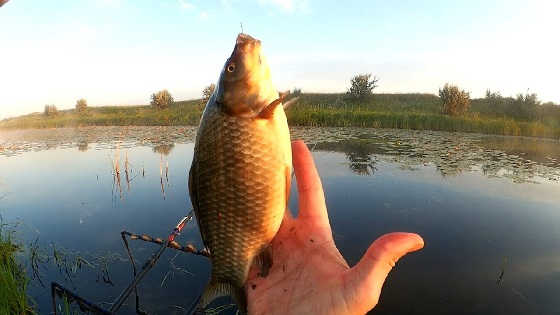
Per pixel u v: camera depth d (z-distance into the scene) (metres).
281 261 0.25
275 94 0.25
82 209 1.02
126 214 0.97
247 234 0.25
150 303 0.57
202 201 0.25
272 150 0.24
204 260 0.70
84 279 0.65
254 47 0.24
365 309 0.20
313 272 0.23
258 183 0.24
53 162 1.79
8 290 0.53
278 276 0.24
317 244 0.25
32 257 0.71
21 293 0.55
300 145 0.28
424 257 0.68
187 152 1.90
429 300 0.55
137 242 0.79
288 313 0.23
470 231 0.78
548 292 0.56
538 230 0.78
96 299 0.58
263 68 0.24
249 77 0.23
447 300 0.55
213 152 0.24
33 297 0.60
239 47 0.24
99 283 0.63
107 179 1.37
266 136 0.24
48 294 0.61
